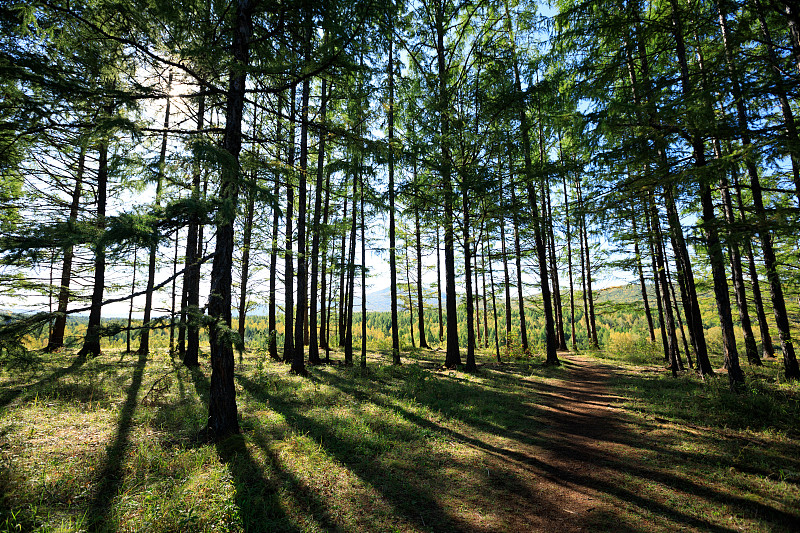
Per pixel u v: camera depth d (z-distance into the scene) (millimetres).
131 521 3512
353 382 11414
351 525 3895
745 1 7605
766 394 8430
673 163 8320
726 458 5438
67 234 5145
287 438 6156
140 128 5281
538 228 15383
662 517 4074
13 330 4500
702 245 9734
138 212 5207
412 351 22625
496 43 14539
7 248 4855
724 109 8633
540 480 5133
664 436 6578
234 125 6500
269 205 5582
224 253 6336
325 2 6023
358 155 7793
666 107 7441
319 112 10273
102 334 4734
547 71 12508
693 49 10852
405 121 14500
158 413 7117
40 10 5629
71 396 7863
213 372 6219
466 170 13695
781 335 11570
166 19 5852
